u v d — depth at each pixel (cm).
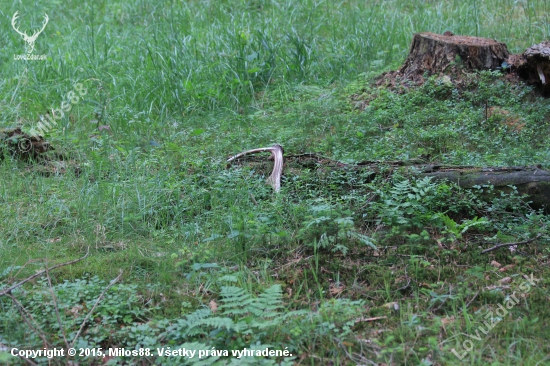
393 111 861
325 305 455
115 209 609
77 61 1098
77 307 470
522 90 887
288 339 429
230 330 429
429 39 933
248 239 548
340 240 540
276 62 1066
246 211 591
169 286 499
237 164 700
